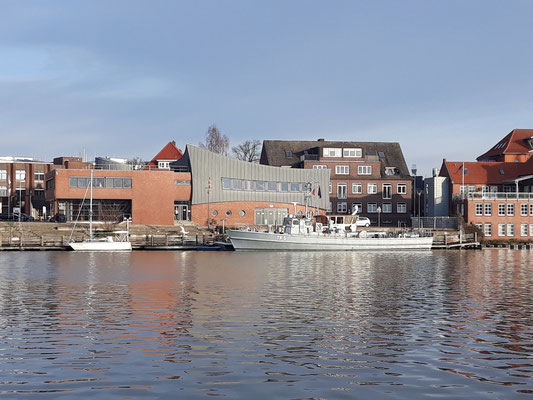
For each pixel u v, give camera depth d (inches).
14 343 848.9
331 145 4365.2
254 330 948.0
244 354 796.0
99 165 3599.9
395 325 996.6
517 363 757.9
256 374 705.0
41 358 767.7
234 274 1804.9
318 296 1339.8
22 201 4881.9
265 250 2854.3
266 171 3890.3
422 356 791.7
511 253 2992.1
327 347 837.8
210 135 5029.5
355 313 1112.8
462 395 634.2
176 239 3061.0
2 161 5349.4
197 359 768.3
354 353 805.2
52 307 1163.3
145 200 3538.4
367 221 3961.6
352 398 624.1
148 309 1141.7
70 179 3481.8
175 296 1322.6
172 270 1921.8
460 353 807.7
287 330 949.8
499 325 1002.7
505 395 634.2
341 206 4333.2
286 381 679.1
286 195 3934.5
